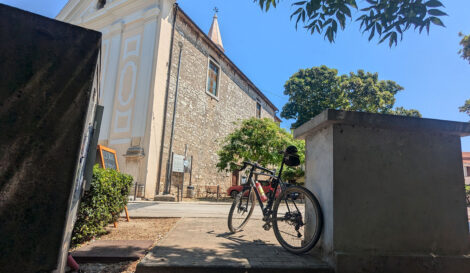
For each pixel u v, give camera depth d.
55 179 1.15
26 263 1.08
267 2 3.17
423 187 2.21
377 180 2.16
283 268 1.96
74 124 1.21
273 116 26.53
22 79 1.18
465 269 2.09
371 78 21.73
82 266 2.17
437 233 2.15
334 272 1.98
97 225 2.99
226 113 17.53
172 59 12.77
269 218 3.00
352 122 2.16
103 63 13.63
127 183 4.04
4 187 1.10
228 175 17.45
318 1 2.77
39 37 1.24
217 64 16.67
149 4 12.82
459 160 2.31
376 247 2.06
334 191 2.09
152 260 2.00
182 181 12.44
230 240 2.92
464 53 9.43
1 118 1.14
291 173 14.55
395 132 2.27
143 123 11.51
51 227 1.12
